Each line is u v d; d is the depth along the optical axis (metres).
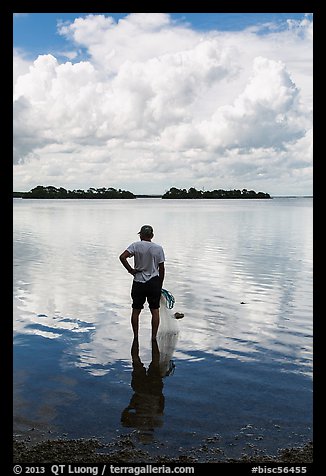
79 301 10.74
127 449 4.59
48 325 8.87
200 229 29.03
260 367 6.82
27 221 36.00
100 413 5.34
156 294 8.08
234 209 62.66
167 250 19.17
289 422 5.17
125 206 73.56
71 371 6.62
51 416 5.26
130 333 8.44
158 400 5.70
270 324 8.97
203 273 14.16
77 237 24.31
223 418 5.25
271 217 42.38
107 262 16.39
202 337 8.22
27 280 13.09
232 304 10.49
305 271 14.53
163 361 7.05
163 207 69.81
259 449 4.62
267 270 14.70
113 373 6.57
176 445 4.68
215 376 6.48
